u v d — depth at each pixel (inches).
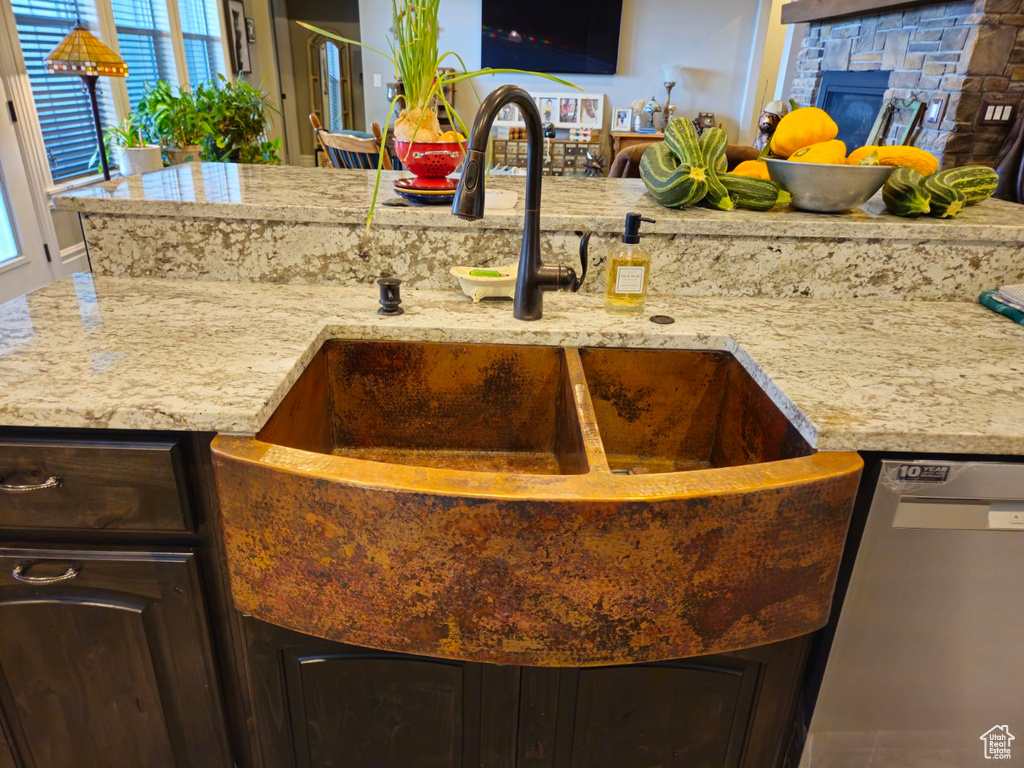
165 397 33.0
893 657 38.0
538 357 46.3
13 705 39.4
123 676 38.8
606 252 51.4
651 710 38.0
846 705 39.4
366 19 257.0
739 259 51.9
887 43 169.8
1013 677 38.6
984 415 34.1
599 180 69.2
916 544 35.0
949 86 145.6
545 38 255.1
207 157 145.6
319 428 45.4
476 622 31.6
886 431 32.3
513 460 49.1
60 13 138.7
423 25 50.0
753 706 38.0
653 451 49.8
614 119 266.8
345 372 46.6
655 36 257.0
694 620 32.0
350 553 30.9
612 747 39.2
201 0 212.1
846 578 36.2
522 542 29.4
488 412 48.4
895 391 36.6
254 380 35.3
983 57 138.9
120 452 32.6
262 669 37.2
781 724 38.8
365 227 50.9
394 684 37.4
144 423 32.1
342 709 38.4
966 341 44.6
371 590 31.5
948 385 37.6
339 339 45.5
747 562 31.0
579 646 32.2
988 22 136.5
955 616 36.8
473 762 39.9
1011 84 141.3
